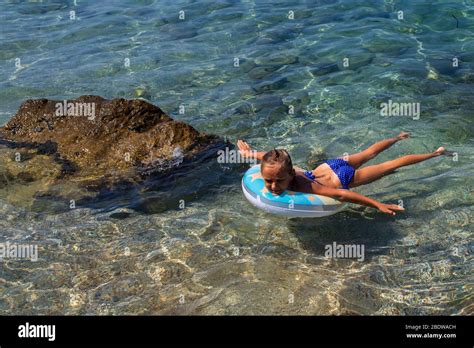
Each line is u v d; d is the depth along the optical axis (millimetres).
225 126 8922
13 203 7102
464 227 6504
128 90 10188
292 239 6473
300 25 12562
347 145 8258
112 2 14375
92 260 6203
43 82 10547
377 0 13523
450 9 12789
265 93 9922
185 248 6355
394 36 11766
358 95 9680
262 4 13797
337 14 12992
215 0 14188
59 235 6594
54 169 7633
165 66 11016
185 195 7281
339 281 5812
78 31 12695
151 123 8273
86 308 5586
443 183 7273
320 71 10602
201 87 10227
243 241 6457
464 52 10992
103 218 6875
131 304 5617
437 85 9844
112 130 8102
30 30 12812
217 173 7680
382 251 6223
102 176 7543
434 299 5547
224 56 11367
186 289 5781
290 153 8117
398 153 8008
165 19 13219
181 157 7828
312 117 9109
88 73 10836
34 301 5684
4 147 8055
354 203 6418
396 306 5480
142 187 7406
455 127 8586
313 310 5465
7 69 11070
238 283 5836
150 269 6055
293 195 6383
